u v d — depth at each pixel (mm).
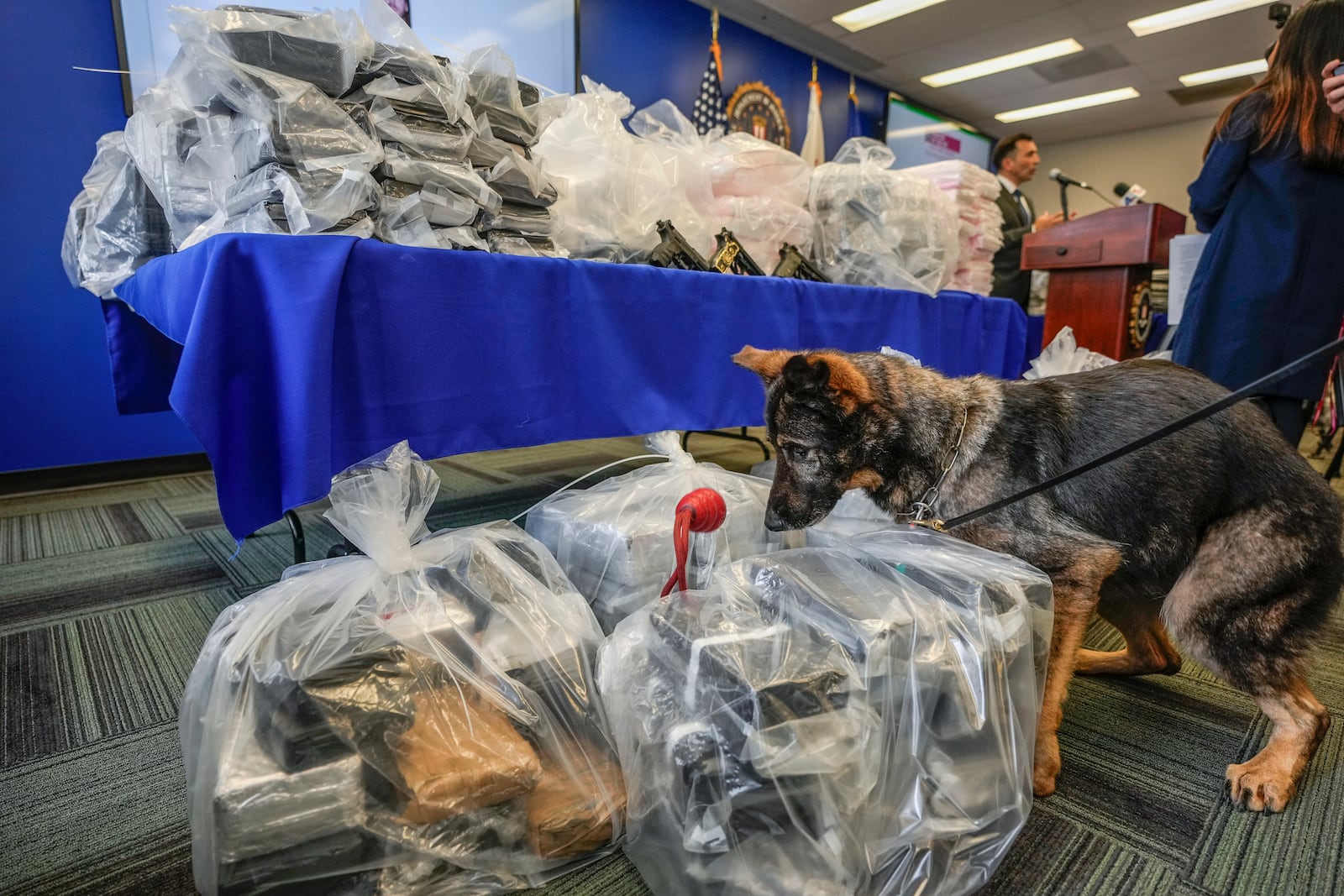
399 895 790
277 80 1262
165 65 3184
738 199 2406
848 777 794
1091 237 2674
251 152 1303
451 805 775
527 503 2803
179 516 2682
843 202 2459
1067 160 10281
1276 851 975
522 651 926
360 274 1183
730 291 1842
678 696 856
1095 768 1187
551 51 4664
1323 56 1724
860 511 1674
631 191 2062
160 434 3459
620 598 1282
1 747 1174
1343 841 997
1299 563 1102
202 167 1448
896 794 854
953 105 8547
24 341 3043
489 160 1587
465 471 3564
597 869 920
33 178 2990
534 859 871
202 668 839
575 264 1518
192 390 1028
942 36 6547
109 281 1935
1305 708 1116
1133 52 6984
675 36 5711
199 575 2014
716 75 5887
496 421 1417
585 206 1981
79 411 3213
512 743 834
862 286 2244
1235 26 6391
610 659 962
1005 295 4402
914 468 1256
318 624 846
